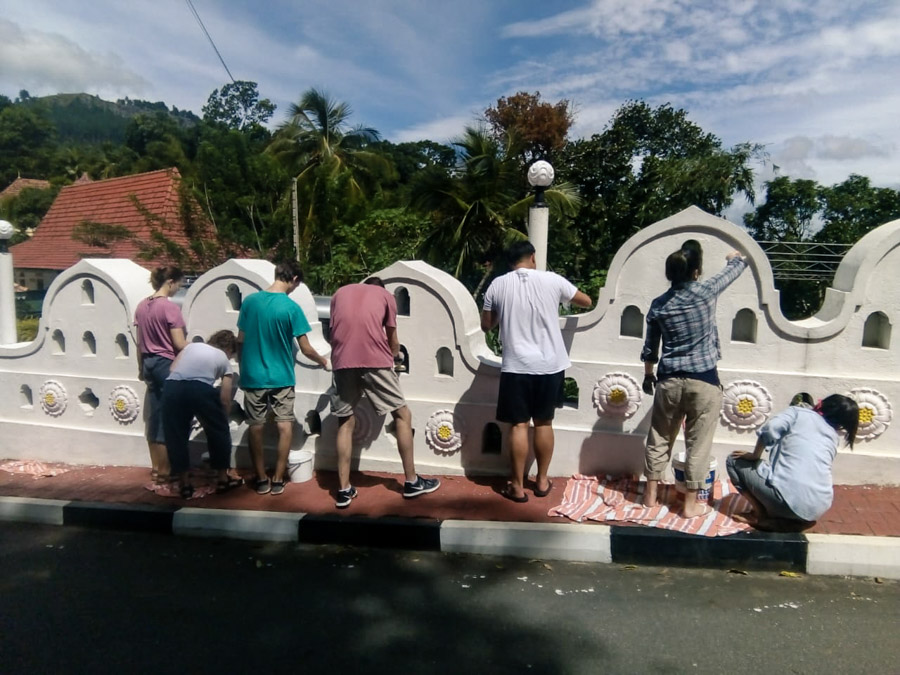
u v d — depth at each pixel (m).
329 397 5.14
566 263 18.06
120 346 5.79
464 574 3.77
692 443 4.00
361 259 15.49
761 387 4.49
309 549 4.16
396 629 3.22
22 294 23.47
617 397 4.68
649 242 4.58
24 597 3.61
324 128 25.47
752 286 4.46
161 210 19.84
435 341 4.96
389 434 5.14
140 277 5.94
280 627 3.25
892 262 4.32
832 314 4.56
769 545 3.70
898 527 3.86
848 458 4.48
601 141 18.91
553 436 4.45
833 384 4.43
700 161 17.12
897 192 15.54
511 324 4.29
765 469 3.86
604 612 3.33
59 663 2.97
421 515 4.28
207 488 4.97
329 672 2.88
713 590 3.53
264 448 5.32
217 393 4.72
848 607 3.34
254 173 15.66
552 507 4.34
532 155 23.67
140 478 5.40
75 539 4.43
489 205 16.11
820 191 15.94
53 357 6.02
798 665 2.86
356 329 4.36
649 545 3.82
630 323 4.88
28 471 5.70
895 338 4.39
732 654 2.95
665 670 2.85
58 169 45.09
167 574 3.87
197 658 3.00
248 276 5.23
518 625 3.23
